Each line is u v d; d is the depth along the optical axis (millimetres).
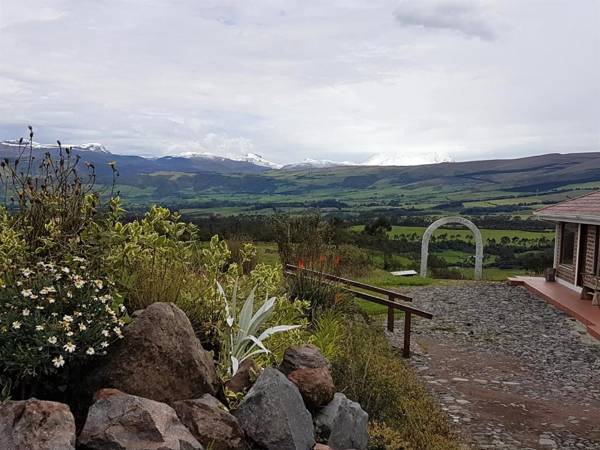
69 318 3443
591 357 10484
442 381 8680
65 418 3027
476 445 6148
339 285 10156
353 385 6109
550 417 7184
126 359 3775
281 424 4094
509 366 9750
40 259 4137
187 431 3449
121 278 4457
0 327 3355
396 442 5297
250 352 4969
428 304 16016
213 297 5293
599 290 15117
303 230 13047
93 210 4656
